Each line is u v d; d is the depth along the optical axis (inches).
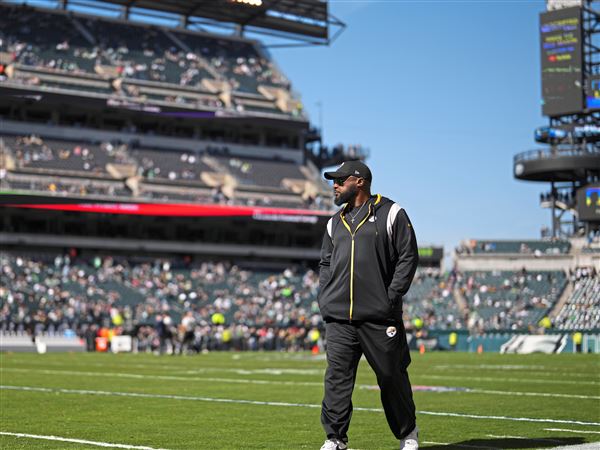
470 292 2442.2
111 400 548.1
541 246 2522.1
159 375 887.7
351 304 272.8
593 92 2471.7
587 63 2529.5
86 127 2551.7
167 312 2149.4
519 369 1050.1
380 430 374.0
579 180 2615.7
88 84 2539.4
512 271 2493.8
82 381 766.5
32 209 2303.2
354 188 281.3
